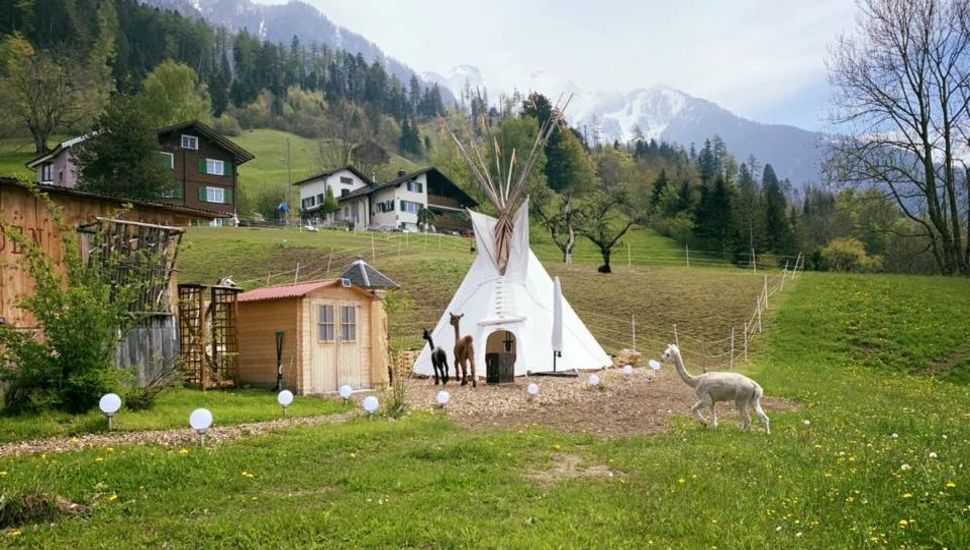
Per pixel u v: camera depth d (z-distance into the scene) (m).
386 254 38.75
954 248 35.41
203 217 16.34
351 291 16.94
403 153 133.88
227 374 15.83
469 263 36.62
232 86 127.25
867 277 33.69
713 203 64.19
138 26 125.50
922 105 34.81
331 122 124.56
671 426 10.87
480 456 8.23
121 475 6.88
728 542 4.96
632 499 6.23
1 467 7.06
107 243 12.79
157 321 13.98
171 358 13.90
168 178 44.38
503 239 20.83
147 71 111.31
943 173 36.31
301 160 101.12
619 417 12.00
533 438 9.52
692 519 5.54
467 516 5.77
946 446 8.12
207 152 54.59
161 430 9.73
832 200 89.88
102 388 10.65
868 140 35.47
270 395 14.34
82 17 102.75
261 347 16.48
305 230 50.47
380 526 5.43
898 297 28.45
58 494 6.29
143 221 14.98
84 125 65.25
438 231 65.94
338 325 16.53
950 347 22.67
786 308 27.62
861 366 21.72
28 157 65.56
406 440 9.32
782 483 6.50
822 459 7.50
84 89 68.38
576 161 87.12
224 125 108.56
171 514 5.95
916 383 18.66
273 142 109.69
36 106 64.19
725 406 13.09
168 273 14.38
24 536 5.29
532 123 76.06
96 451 7.86
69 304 10.75
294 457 7.96
